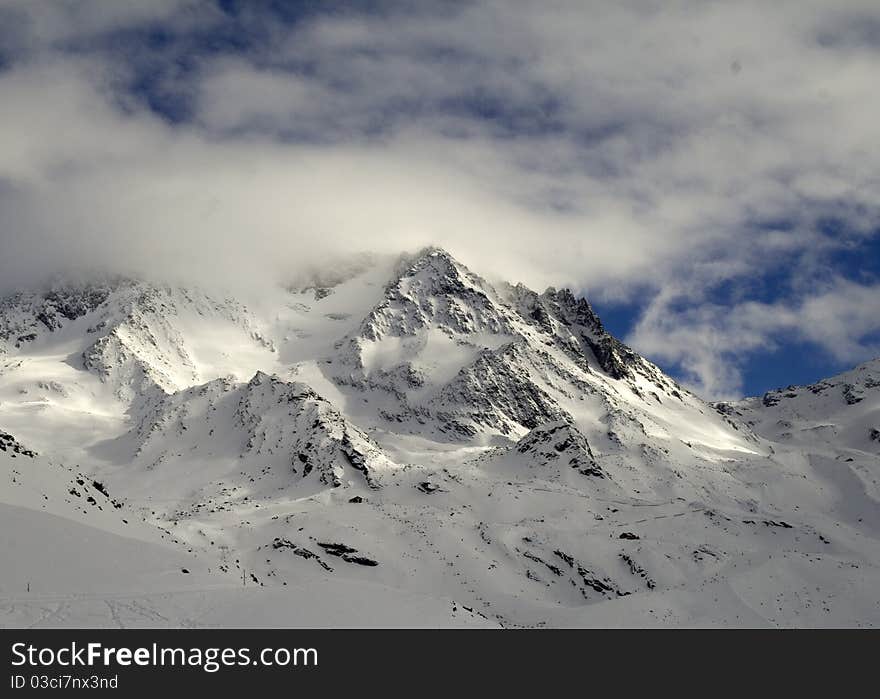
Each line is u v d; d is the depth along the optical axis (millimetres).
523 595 148375
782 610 118125
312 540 159000
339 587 70688
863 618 117938
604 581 156250
